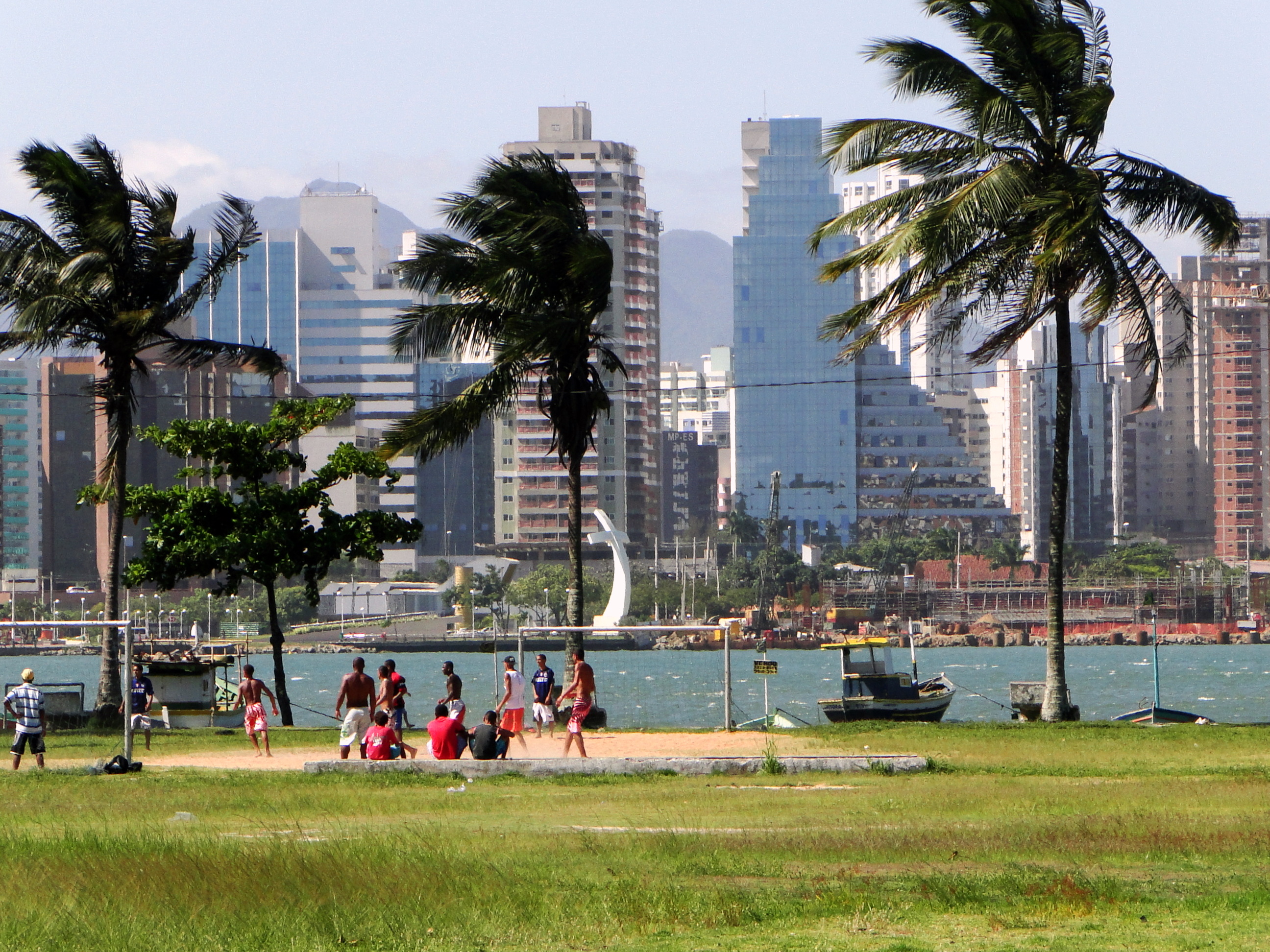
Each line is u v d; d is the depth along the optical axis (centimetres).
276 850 3425
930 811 4600
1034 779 5738
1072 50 7912
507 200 9269
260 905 2948
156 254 9706
